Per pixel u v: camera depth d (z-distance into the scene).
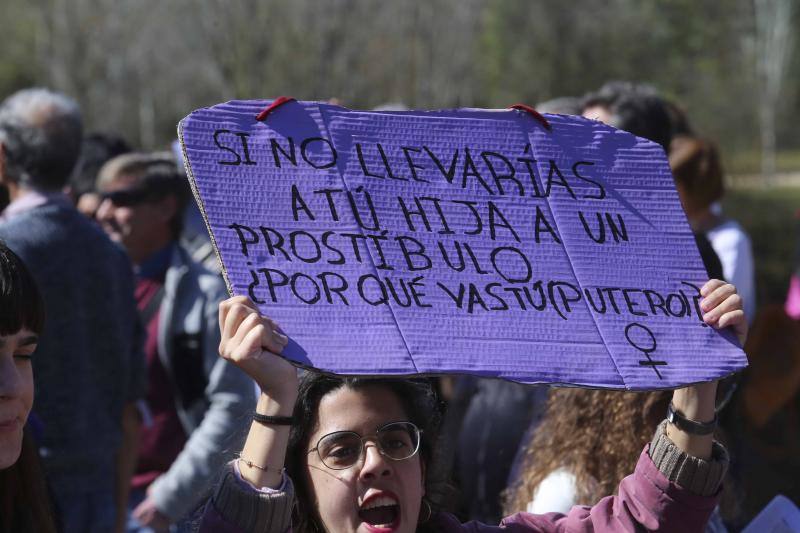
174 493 4.98
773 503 3.30
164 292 5.33
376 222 2.47
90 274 4.61
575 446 3.48
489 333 2.44
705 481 2.68
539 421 3.86
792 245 21.72
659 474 2.70
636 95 4.87
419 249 2.48
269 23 17.58
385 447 2.59
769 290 17.05
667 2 47.44
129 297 4.84
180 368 5.24
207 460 4.97
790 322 6.87
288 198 2.43
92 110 37.44
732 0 47.81
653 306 2.58
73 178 6.71
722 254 6.12
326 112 2.53
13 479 2.77
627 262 2.61
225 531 2.33
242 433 2.74
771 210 27.84
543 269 2.55
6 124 4.60
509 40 46.62
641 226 2.66
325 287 2.37
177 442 5.36
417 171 2.55
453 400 4.65
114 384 4.70
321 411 2.59
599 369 2.47
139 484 5.38
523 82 46.84
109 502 4.71
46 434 4.45
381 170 2.52
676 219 2.69
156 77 37.00
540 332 2.47
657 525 2.69
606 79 46.75
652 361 2.52
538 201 2.62
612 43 46.94
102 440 4.62
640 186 2.70
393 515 2.59
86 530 4.55
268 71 17.94
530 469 3.60
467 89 31.55
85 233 4.64
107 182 5.47
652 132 4.80
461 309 2.44
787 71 50.03
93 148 6.78
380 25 22.64
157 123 39.06
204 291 5.23
